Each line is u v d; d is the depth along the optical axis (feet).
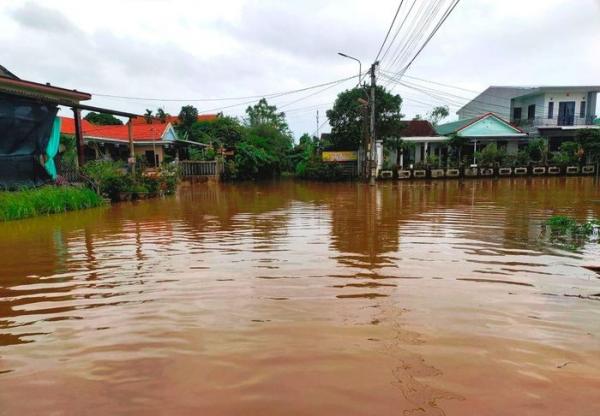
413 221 32.42
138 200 52.90
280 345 10.77
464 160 102.47
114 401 8.38
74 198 41.93
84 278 17.34
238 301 14.24
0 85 47.21
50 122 43.88
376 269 18.16
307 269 18.26
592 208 39.83
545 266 18.51
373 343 10.83
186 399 8.39
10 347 10.98
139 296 14.97
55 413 8.00
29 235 27.73
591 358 9.97
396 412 7.85
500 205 43.06
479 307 13.43
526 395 8.40
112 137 80.12
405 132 113.91
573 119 110.01
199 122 122.01
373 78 76.38
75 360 10.17
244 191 68.69
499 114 124.26
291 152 134.72
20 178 41.55
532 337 11.16
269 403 8.21
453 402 8.16
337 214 37.35
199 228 30.17
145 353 10.46
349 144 103.60
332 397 8.38
